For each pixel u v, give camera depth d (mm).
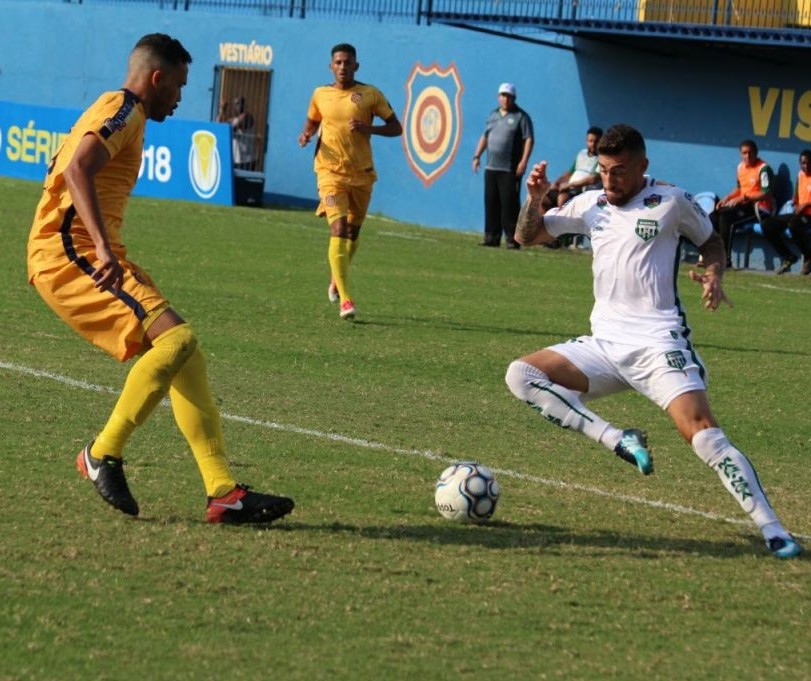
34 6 65438
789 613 10609
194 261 34000
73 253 11891
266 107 58969
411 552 11594
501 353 23656
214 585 10336
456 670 8938
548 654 9359
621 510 13633
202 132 54500
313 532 12000
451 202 53062
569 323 27953
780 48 43781
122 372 19156
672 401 12344
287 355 22000
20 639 9000
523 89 51000
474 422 17797
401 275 34625
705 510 13953
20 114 59438
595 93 49094
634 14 47938
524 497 13867
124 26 62875
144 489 13039
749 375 23344
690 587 11109
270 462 14617
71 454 14211
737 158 45906
